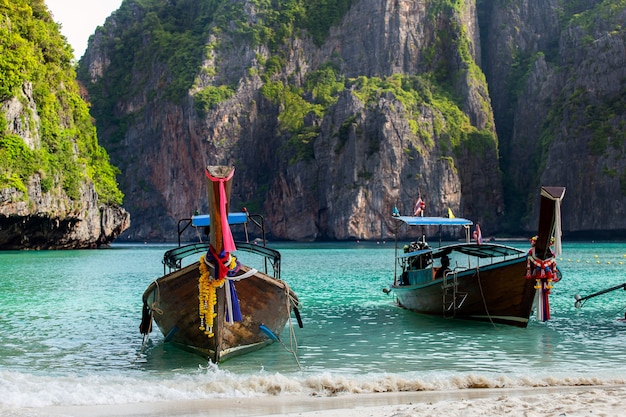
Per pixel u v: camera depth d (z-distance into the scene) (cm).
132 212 19012
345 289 4028
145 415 1249
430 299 2766
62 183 9206
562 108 15538
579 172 14800
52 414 1248
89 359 1923
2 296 3531
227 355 1888
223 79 18375
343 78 18525
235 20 18900
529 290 2362
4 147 8112
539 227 2189
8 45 8531
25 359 1927
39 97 9381
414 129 15562
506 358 1916
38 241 9200
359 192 15088
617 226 14112
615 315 2792
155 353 2008
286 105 18162
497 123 17900
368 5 18850
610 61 15100
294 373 1719
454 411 1148
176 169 18312
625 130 14400
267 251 2266
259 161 17962
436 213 15238
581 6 18325
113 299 3400
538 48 18325
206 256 1738
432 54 18038
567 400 1231
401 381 1529
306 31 19288
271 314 1992
